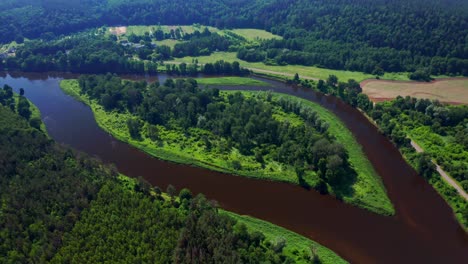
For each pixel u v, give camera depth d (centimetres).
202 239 11269
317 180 15062
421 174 15688
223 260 10475
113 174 15112
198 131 19075
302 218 13650
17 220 12281
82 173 14700
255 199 14612
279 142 17525
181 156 17162
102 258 10931
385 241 12631
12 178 14250
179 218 12256
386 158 17012
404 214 13738
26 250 11375
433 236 12812
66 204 13000
